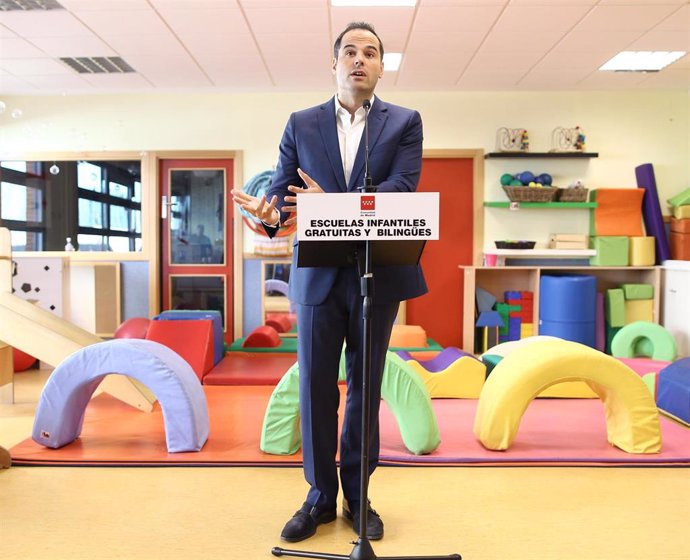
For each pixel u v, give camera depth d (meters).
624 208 5.91
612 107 6.03
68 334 3.77
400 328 5.18
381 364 1.76
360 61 1.67
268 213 1.64
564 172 6.06
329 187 1.73
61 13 4.14
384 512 2.01
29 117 6.06
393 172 1.73
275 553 1.69
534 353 2.71
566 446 2.71
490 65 5.23
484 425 2.66
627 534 1.85
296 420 2.60
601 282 6.12
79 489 2.21
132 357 2.63
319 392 1.77
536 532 1.86
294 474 2.38
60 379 2.65
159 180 6.16
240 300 6.13
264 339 4.94
